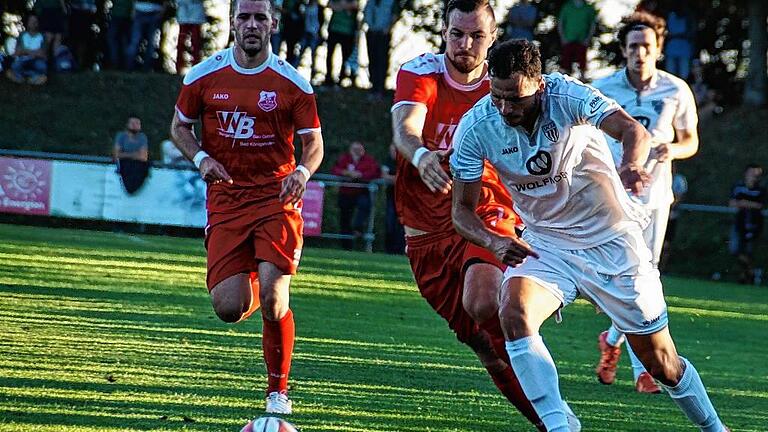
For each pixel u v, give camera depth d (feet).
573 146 33.01
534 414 38.47
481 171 34.01
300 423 37.88
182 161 134.51
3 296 66.90
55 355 47.65
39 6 179.73
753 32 201.57
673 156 53.93
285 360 40.01
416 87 39.06
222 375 46.34
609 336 52.26
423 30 221.25
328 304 79.00
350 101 183.83
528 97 31.48
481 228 34.09
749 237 140.15
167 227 134.51
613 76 55.52
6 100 175.52
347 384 46.80
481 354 39.40
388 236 136.26
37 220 141.69
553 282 34.17
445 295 40.16
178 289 78.13
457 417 41.22
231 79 41.27
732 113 195.00
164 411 37.81
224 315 41.01
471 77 39.52
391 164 142.61
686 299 108.17
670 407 47.24
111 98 178.91
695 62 173.06
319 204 136.26
